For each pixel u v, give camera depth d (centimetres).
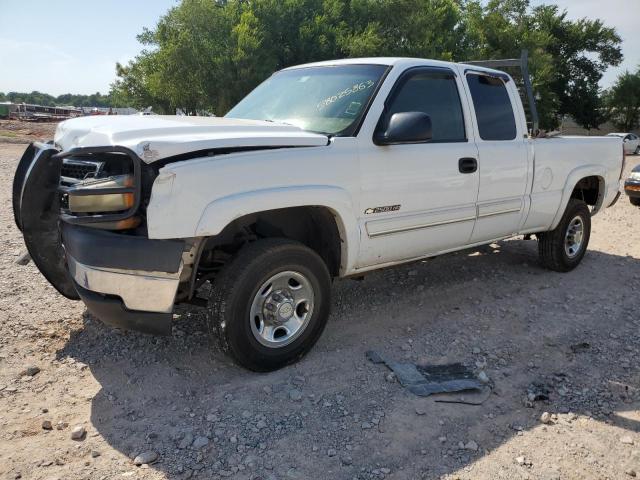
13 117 5362
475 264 628
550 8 4572
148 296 311
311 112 415
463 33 2833
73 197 306
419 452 285
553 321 466
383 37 2428
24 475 257
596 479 271
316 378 354
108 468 265
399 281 557
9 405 314
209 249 360
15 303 452
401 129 370
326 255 405
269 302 351
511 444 295
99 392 332
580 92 4709
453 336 428
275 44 2352
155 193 299
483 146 469
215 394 331
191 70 2370
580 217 603
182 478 260
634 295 540
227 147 325
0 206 848
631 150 3200
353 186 378
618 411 331
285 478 262
